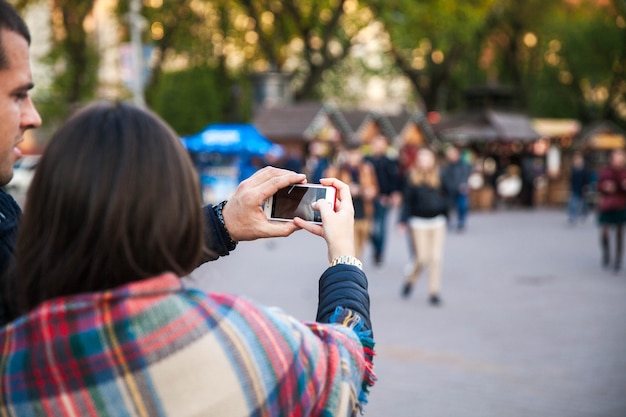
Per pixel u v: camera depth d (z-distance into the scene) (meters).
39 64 22.80
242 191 1.63
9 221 1.41
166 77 37.16
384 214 13.42
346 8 30.98
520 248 16.19
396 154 33.28
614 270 12.81
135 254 1.17
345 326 1.33
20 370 1.13
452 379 6.25
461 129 31.86
